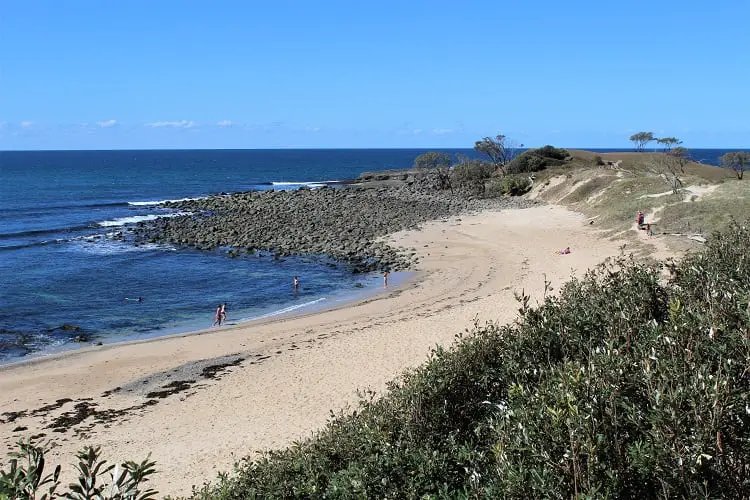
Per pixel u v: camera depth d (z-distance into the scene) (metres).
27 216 75.31
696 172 77.56
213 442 17.50
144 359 25.38
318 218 65.69
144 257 49.28
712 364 7.55
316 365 23.52
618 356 7.78
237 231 58.88
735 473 6.41
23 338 29.36
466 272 40.34
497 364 10.59
